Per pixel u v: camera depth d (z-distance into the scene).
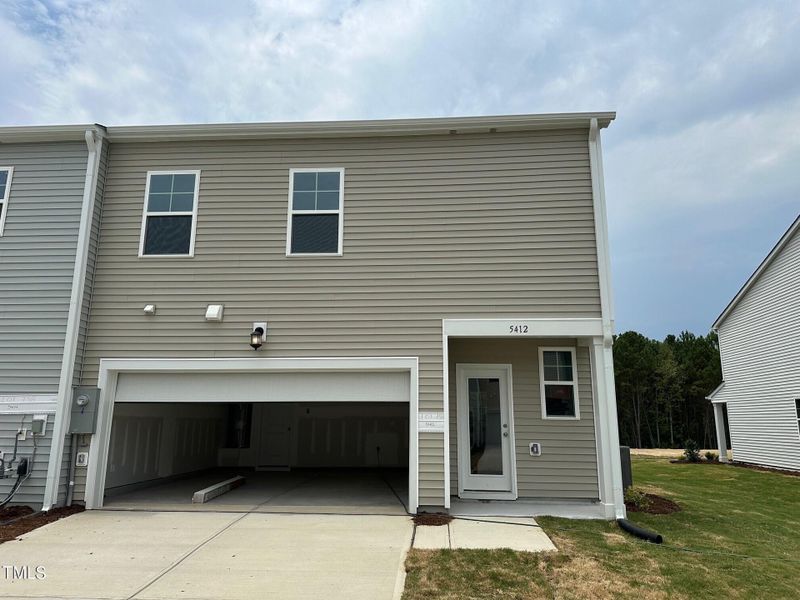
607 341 7.52
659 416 41.50
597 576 4.79
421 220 8.07
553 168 8.09
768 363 16.44
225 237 8.22
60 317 7.87
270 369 7.79
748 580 4.81
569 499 8.25
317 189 8.28
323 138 8.43
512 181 8.10
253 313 7.96
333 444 13.33
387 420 13.46
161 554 5.41
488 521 6.86
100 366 7.92
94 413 7.71
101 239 8.31
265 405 13.50
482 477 8.46
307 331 7.86
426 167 8.23
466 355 8.77
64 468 7.59
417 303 7.82
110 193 8.46
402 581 4.62
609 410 7.37
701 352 41.09
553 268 7.80
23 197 8.30
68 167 8.36
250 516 7.18
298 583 4.58
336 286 7.96
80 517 7.06
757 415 17.08
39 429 7.54
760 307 16.89
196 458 12.12
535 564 5.09
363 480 11.03
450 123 8.11
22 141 8.45
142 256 8.21
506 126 8.11
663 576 4.84
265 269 8.08
